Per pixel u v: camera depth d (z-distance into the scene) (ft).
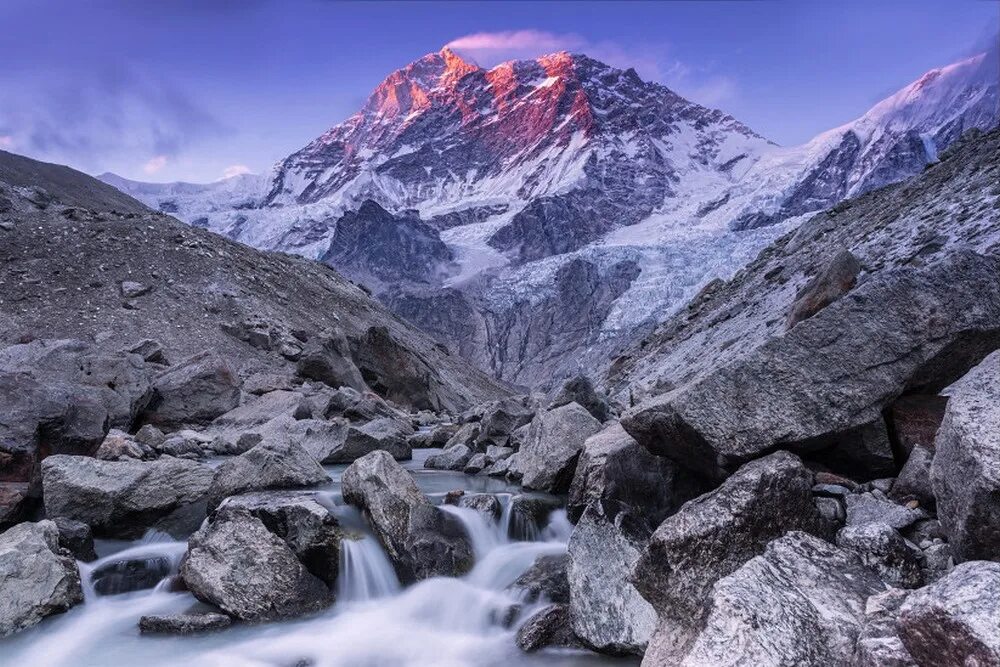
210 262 201.67
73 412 52.16
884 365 30.07
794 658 19.62
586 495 41.81
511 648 31.53
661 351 185.16
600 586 30.58
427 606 36.11
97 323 151.64
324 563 37.32
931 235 104.94
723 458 29.68
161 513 44.68
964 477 21.63
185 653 31.81
